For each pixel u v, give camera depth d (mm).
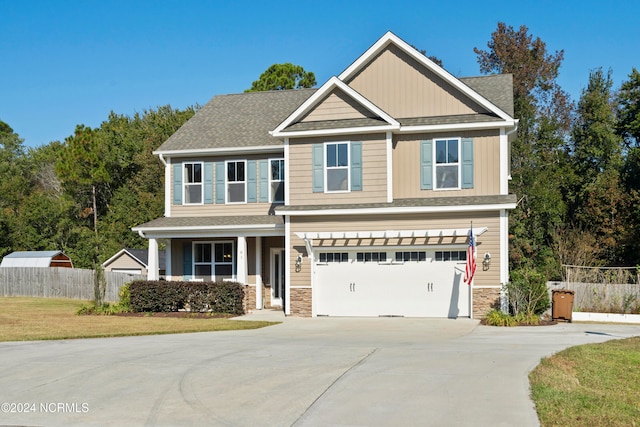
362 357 14211
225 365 13477
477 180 24297
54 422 9711
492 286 23188
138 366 13555
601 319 24047
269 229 26266
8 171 64312
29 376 12789
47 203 54688
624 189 41969
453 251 23859
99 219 58062
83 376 12680
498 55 52406
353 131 24625
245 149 27812
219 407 10234
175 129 57156
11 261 46406
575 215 43219
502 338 17688
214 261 29094
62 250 54156
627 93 47938
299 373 12531
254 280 28391
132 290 26422
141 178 54812
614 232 39250
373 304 24484
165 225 27391
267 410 10008
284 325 21875
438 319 23344
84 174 54500
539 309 23031
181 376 12461
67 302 35844
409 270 24250
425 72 25328
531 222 40938
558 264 38062
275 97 32062
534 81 50969
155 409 10211
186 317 24562
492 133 24266
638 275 25562
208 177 28719
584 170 46906
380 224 24312
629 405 10430
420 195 24750
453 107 24969
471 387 11172
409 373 12352
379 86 25688
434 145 24719
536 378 11812
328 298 24828
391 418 9453
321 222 24922
